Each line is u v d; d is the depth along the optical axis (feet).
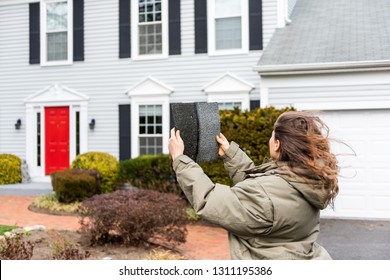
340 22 38.01
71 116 43.75
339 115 30.68
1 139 45.96
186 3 40.50
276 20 38.04
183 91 40.29
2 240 17.67
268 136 26.08
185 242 21.07
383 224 27.66
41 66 44.91
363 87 30.01
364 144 30.04
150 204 20.48
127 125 41.86
